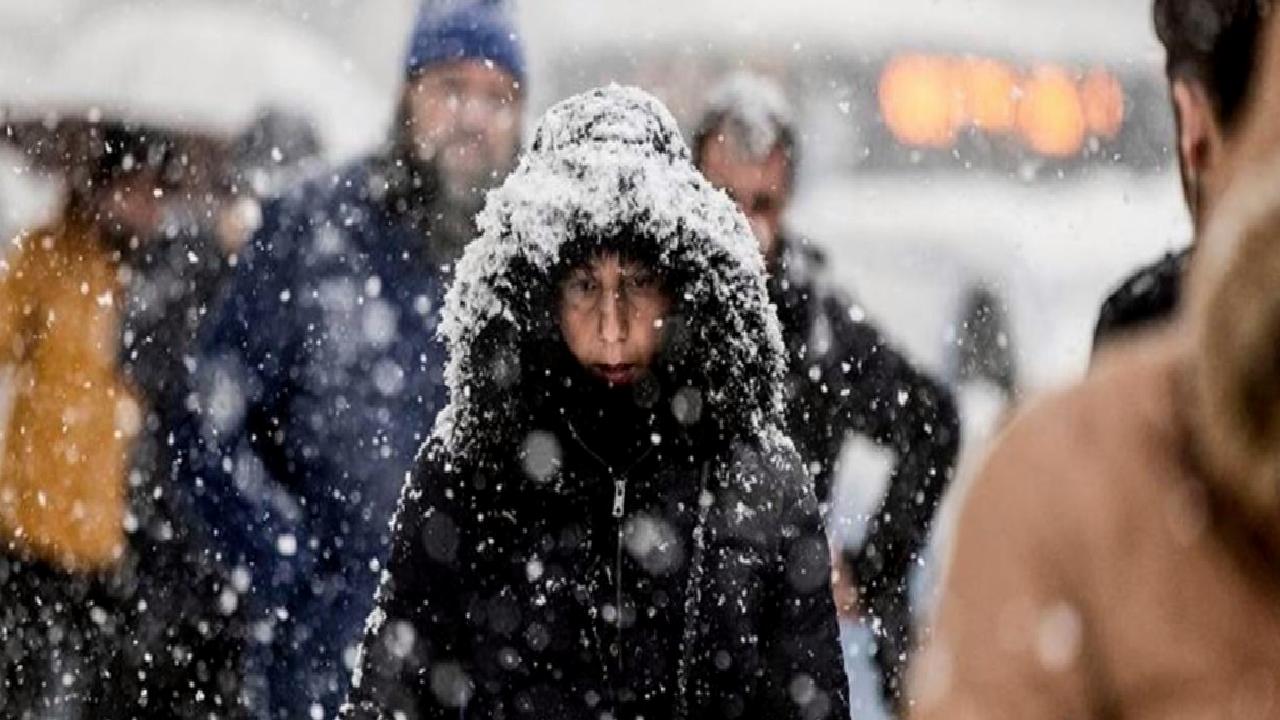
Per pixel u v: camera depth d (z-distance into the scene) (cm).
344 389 1219
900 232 2936
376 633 920
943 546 384
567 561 904
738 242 909
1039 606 360
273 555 1223
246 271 1226
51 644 1474
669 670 905
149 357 1491
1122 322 714
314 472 1220
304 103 2633
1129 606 357
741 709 907
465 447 906
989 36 3344
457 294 912
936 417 1354
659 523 902
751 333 910
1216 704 353
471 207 1232
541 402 901
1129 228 3064
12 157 1692
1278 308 340
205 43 2331
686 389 902
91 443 1481
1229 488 349
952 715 359
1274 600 353
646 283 898
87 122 1569
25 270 1512
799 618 909
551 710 906
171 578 1443
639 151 913
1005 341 2603
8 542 1486
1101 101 3306
